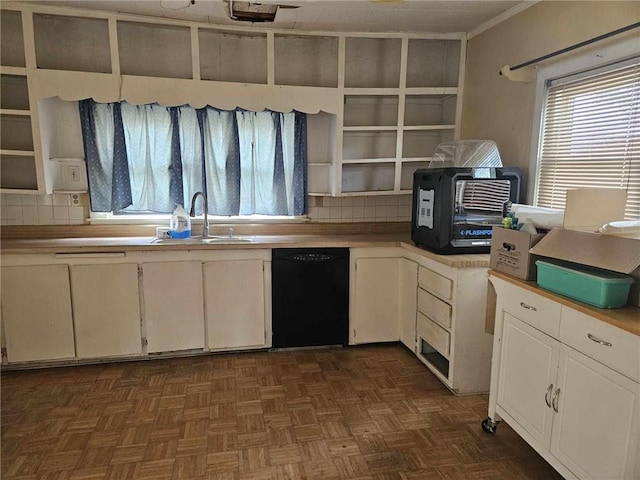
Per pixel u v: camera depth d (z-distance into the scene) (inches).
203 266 118.0
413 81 145.3
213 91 122.4
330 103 131.0
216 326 121.0
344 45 130.0
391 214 150.1
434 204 106.7
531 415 74.4
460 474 75.8
